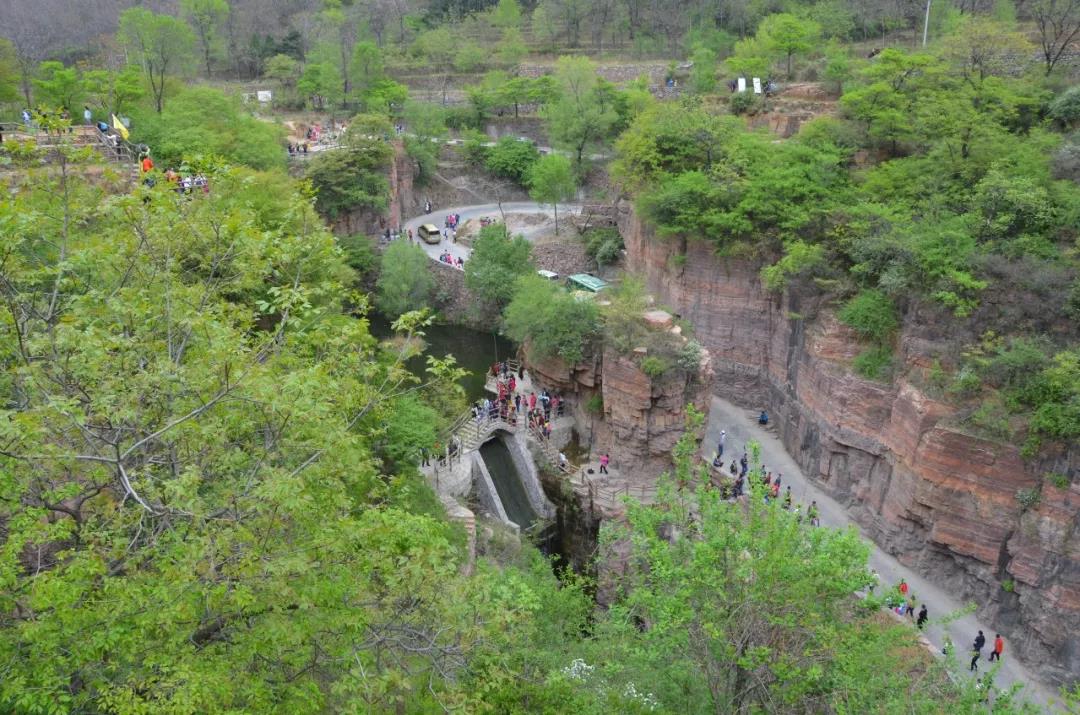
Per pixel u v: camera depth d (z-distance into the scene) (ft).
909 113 200.34
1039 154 171.53
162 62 281.33
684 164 208.03
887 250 158.20
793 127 239.09
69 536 52.39
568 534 167.53
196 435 57.52
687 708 68.23
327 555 55.93
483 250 252.62
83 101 223.10
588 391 179.93
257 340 74.64
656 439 162.20
